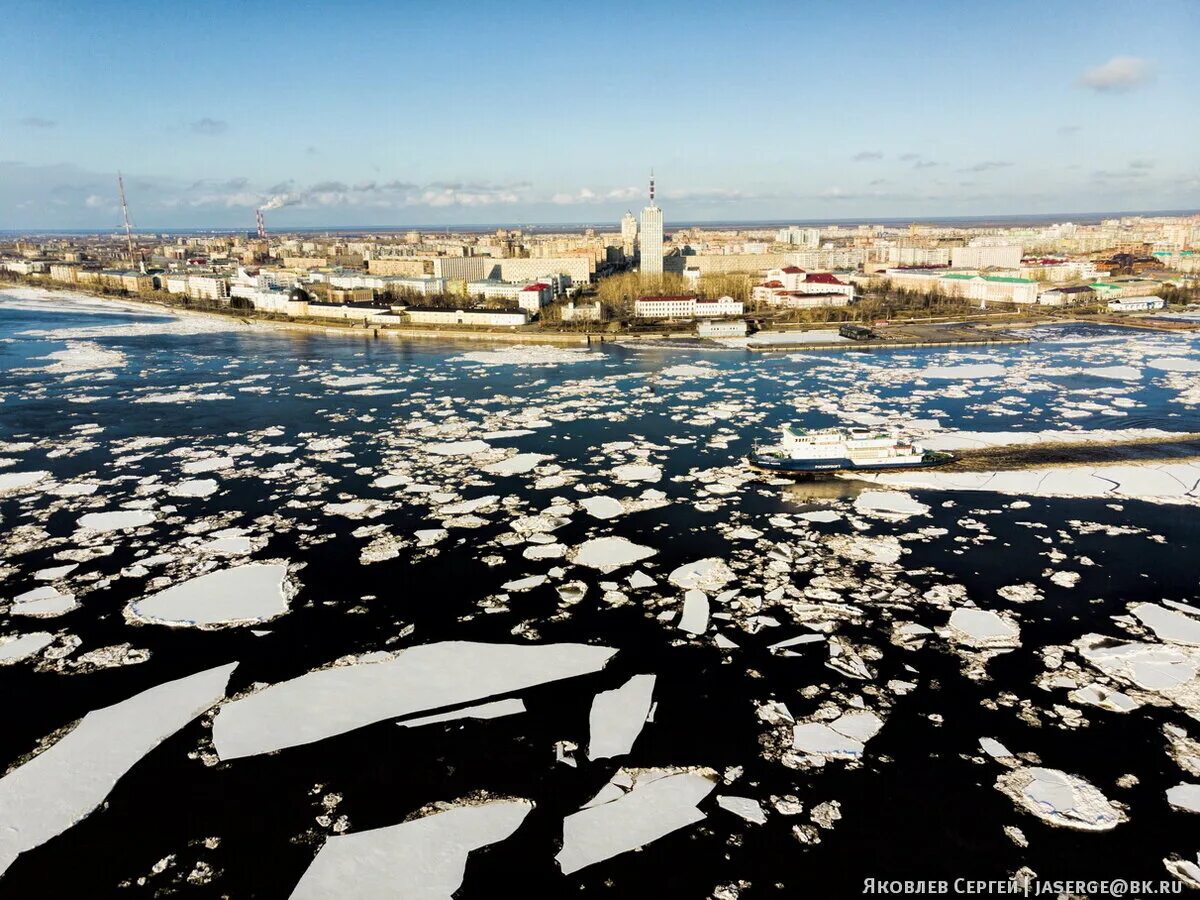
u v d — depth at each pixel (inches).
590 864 2206.0
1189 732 2696.9
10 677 3093.0
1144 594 3619.6
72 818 2373.3
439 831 2325.3
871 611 3516.2
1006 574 3833.7
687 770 2564.0
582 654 3211.1
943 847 2249.0
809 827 2327.8
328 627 3444.9
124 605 3639.3
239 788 2498.8
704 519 4601.4
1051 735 2696.9
